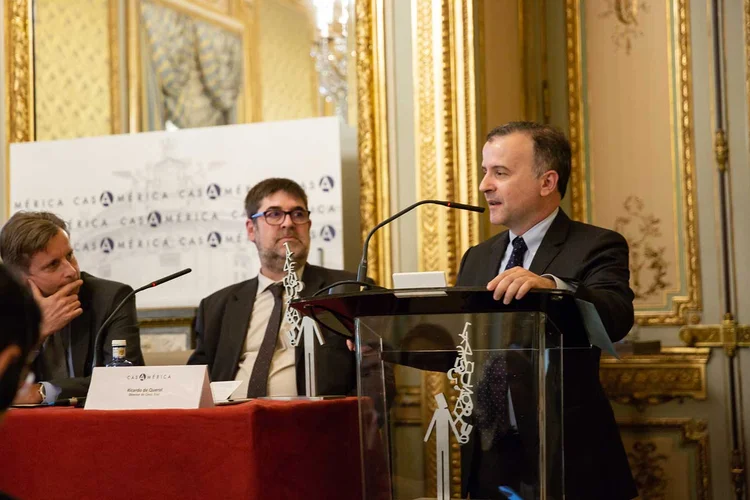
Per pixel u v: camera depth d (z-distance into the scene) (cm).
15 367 111
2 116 578
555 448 214
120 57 674
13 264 346
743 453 505
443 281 210
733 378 510
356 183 506
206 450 225
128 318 368
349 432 264
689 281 524
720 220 518
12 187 550
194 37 687
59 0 630
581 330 233
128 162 531
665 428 520
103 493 230
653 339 529
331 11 626
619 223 543
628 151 543
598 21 552
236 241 509
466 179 467
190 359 379
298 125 497
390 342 215
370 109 483
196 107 684
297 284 328
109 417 232
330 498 251
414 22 479
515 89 535
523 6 557
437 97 472
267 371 355
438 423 212
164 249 522
